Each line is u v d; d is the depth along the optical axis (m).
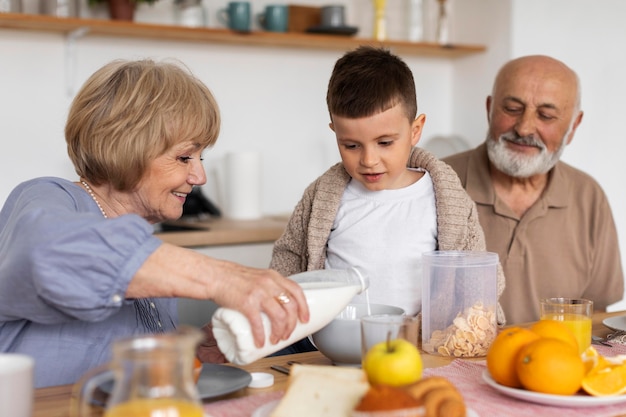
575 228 2.22
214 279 1.05
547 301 1.26
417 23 3.48
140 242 1.03
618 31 3.59
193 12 3.02
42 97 2.95
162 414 0.72
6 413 0.77
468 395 1.04
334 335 1.16
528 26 3.40
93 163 1.33
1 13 2.61
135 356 0.73
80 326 1.28
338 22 3.22
